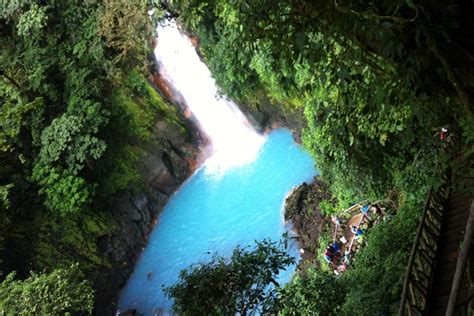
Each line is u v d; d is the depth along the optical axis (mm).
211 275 7781
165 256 23844
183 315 7762
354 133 12352
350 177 15398
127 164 25609
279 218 21250
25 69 23344
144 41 23609
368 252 12414
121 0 21547
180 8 17672
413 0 4043
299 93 17781
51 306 15453
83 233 22812
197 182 27156
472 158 7113
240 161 26578
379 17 4102
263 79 19281
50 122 23328
